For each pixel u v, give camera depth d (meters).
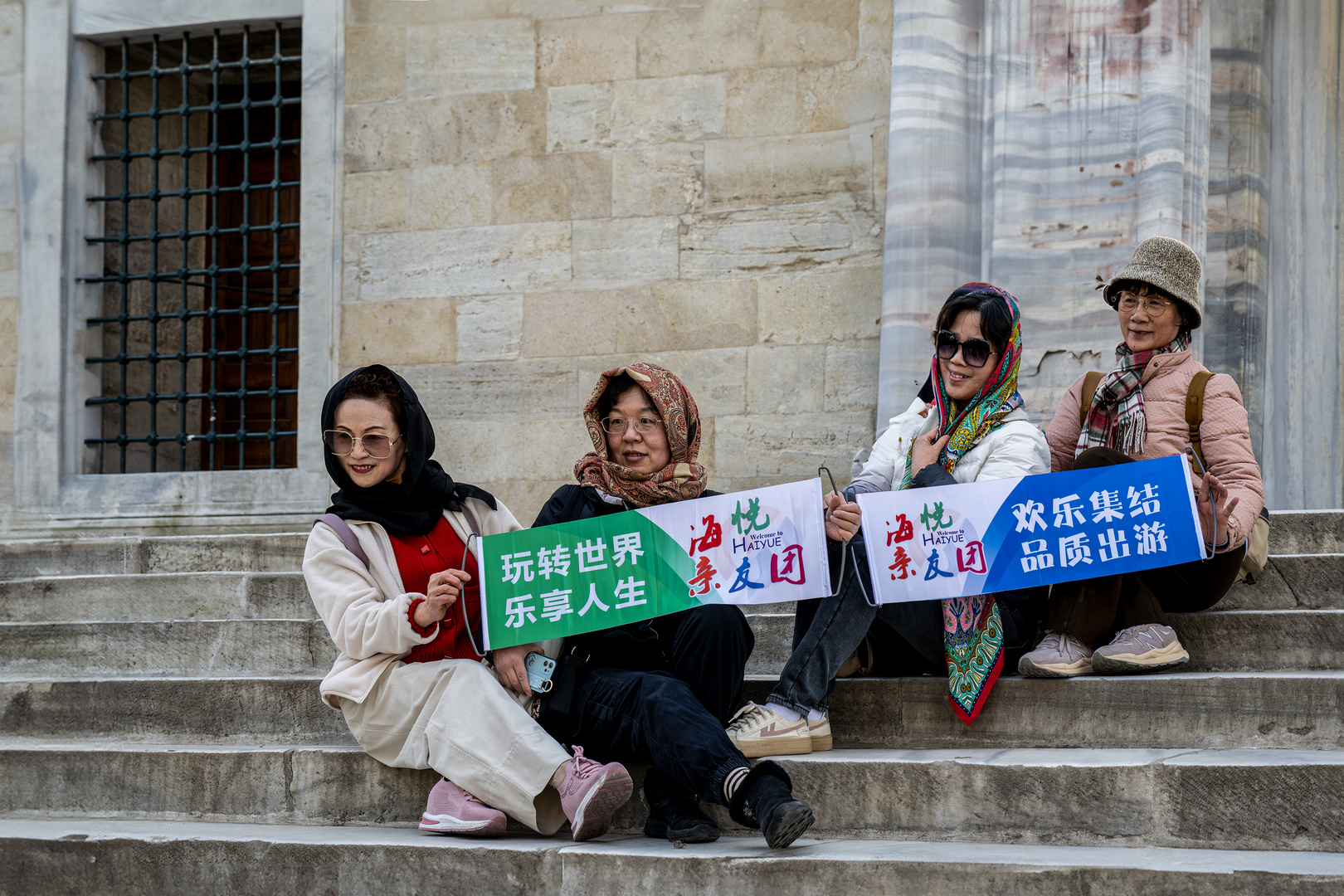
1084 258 5.24
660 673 2.93
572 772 2.77
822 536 3.04
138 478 6.89
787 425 6.24
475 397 6.68
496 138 6.75
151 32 7.19
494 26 6.79
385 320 6.82
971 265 5.62
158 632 4.26
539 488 6.55
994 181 5.40
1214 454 3.40
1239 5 5.92
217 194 7.07
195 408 7.59
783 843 2.58
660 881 2.60
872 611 3.15
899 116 5.71
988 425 3.33
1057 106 5.34
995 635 3.16
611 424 3.25
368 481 3.15
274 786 3.25
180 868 2.90
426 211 6.81
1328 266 5.98
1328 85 6.04
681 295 6.44
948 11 5.67
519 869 2.69
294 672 4.12
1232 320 5.82
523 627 3.07
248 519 6.74
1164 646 3.17
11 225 7.14
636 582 3.07
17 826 3.14
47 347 7.03
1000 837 2.79
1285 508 5.90
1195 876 2.31
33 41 7.20
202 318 7.63
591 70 6.65
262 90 7.72
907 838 2.85
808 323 6.25
